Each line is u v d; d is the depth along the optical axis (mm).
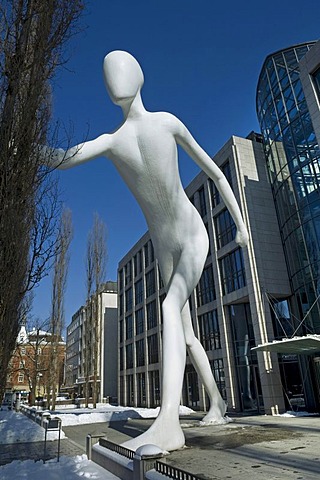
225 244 20094
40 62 4836
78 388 51031
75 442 11547
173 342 6820
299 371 16781
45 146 5031
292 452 5496
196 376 22609
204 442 6906
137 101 7383
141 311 33344
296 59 18875
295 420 11758
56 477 5934
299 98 17828
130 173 7375
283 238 18250
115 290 48625
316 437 6906
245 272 17969
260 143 20547
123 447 5609
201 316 22641
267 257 17969
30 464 7359
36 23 5008
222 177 8570
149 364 30250
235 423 10453
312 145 16578
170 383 6566
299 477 4066
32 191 4648
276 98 19375
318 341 12711
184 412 18109
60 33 5098
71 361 63562
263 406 17203
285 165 18125
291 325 17359
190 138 7848
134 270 35812
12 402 31203
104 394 43094
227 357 19203
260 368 16422
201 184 22953
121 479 5098
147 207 7680
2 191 4320
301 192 16891
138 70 7312
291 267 17484
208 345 21484
